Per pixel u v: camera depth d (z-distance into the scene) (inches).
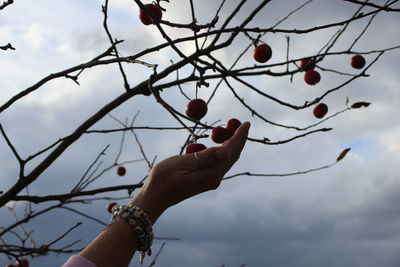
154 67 72.3
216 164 37.4
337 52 109.7
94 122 115.4
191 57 84.0
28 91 94.1
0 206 111.4
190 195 37.6
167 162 37.2
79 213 125.2
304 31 79.7
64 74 93.4
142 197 36.2
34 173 111.8
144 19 89.2
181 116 68.1
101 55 97.3
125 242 33.6
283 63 105.3
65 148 114.1
